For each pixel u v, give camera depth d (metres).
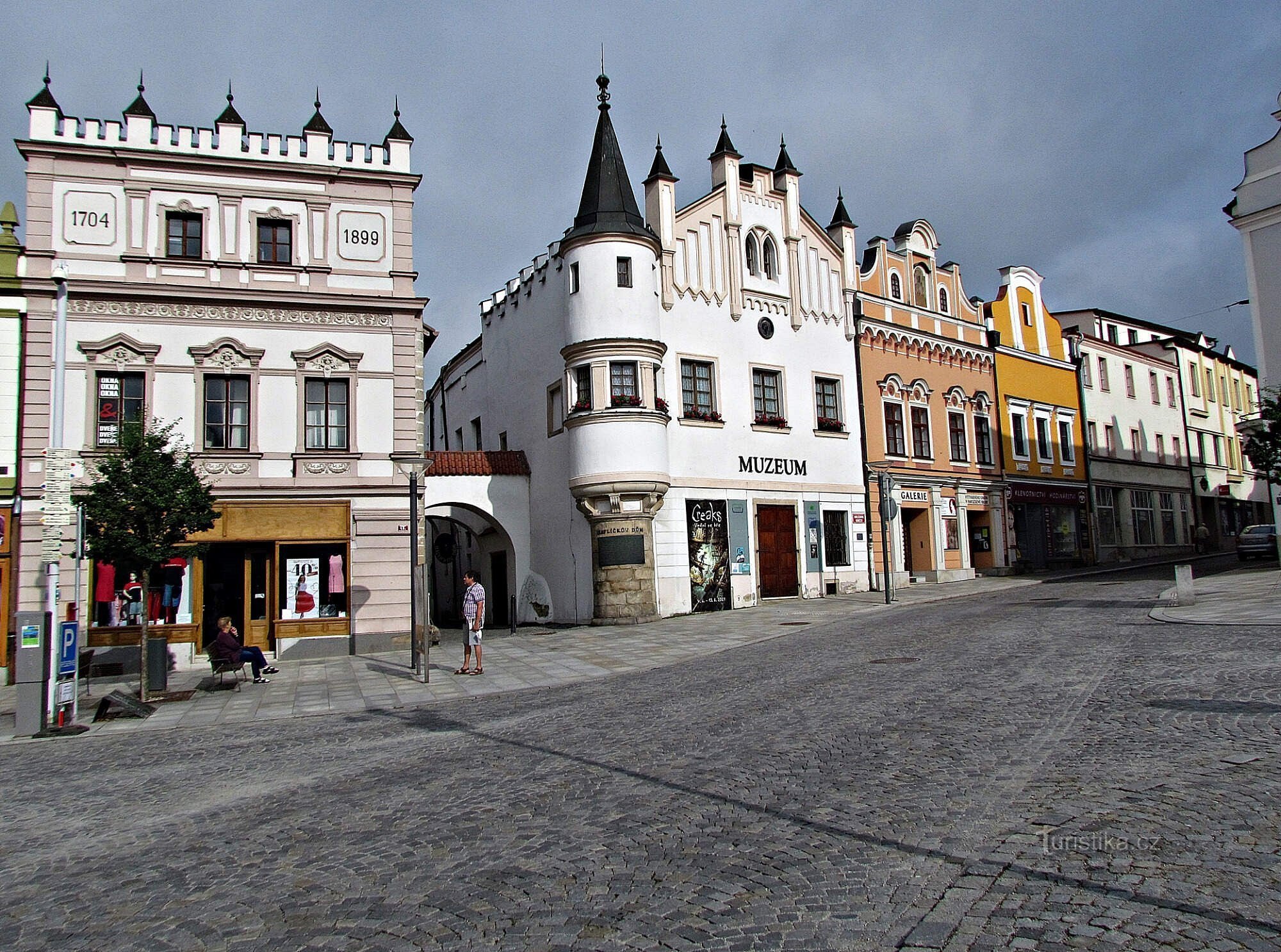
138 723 14.84
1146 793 6.83
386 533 23.67
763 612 28.20
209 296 22.86
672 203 30.67
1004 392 41.78
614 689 15.44
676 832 6.82
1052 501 43.44
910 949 4.61
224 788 9.66
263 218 23.77
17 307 21.75
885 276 37.34
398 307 24.28
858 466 34.72
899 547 36.00
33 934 5.70
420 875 6.31
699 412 30.45
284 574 23.05
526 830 7.17
